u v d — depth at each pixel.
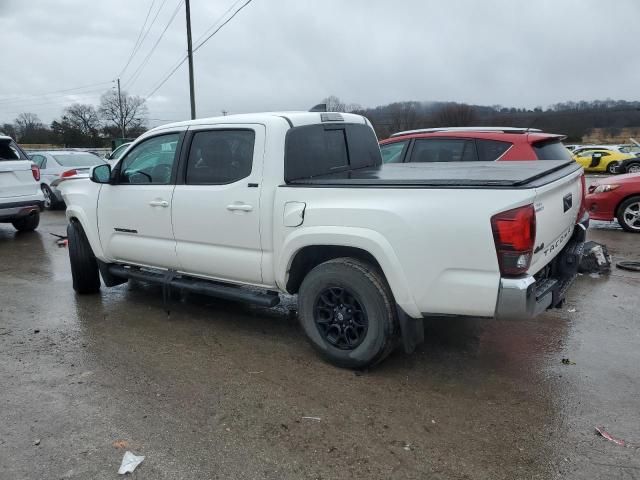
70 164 14.02
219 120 4.43
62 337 4.74
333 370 3.97
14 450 3.04
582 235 4.51
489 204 3.22
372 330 3.71
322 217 3.77
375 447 3.01
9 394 3.68
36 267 7.59
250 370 4.00
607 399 3.48
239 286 4.62
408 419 3.29
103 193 5.29
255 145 4.12
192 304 5.58
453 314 3.46
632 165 25.72
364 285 3.68
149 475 2.80
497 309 3.27
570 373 3.85
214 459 2.93
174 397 3.61
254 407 3.46
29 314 5.40
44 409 3.47
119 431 3.21
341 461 2.90
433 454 2.94
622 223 9.09
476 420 3.26
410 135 7.23
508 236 3.17
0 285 6.58
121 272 5.38
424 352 4.25
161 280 4.99
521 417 3.29
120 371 4.02
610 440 3.03
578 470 2.79
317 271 3.90
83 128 63.31
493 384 3.71
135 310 5.44
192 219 4.53
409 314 3.59
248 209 4.14
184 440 3.10
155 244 4.92
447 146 6.86
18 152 9.84
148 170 4.95
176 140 4.70
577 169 4.52
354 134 4.98
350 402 3.50
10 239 10.02
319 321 4.01
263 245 4.15
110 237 5.30
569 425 3.19
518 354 4.19
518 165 4.63
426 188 3.41
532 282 3.25
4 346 4.56
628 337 4.49
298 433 3.16
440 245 3.35
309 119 4.38
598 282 6.07
